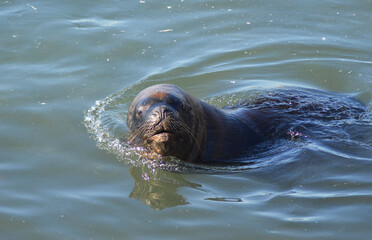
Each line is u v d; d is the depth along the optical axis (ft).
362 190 81.05
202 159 96.43
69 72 126.62
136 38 143.13
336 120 109.50
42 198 80.69
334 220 72.90
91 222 74.33
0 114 106.73
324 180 85.35
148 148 92.17
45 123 104.53
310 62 136.67
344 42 144.56
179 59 135.33
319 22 154.71
